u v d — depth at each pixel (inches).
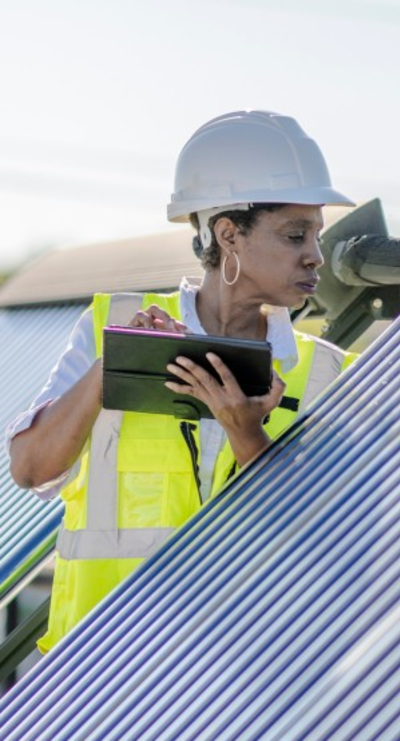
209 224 215.6
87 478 217.0
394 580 162.2
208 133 216.1
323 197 209.8
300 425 203.6
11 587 294.7
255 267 211.8
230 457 215.6
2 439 365.4
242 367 193.2
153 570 195.0
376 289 330.6
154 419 216.4
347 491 183.3
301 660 159.2
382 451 186.9
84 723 171.8
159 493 215.5
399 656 148.9
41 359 402.9
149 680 172.6
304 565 175.5
